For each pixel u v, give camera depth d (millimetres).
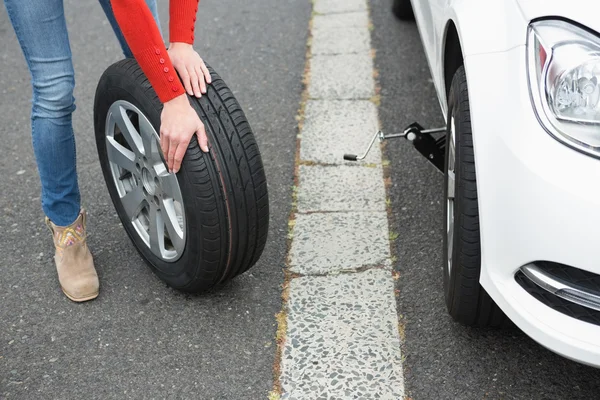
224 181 2014
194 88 2016
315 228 2650
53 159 2234
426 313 2244
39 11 2006
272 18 4469
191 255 2154
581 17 1653
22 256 2629
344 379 2018
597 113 1569
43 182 2291
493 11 1864
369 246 2549
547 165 1584
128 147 2459
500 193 1679
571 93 1593
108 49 4188
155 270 2375
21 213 2869
